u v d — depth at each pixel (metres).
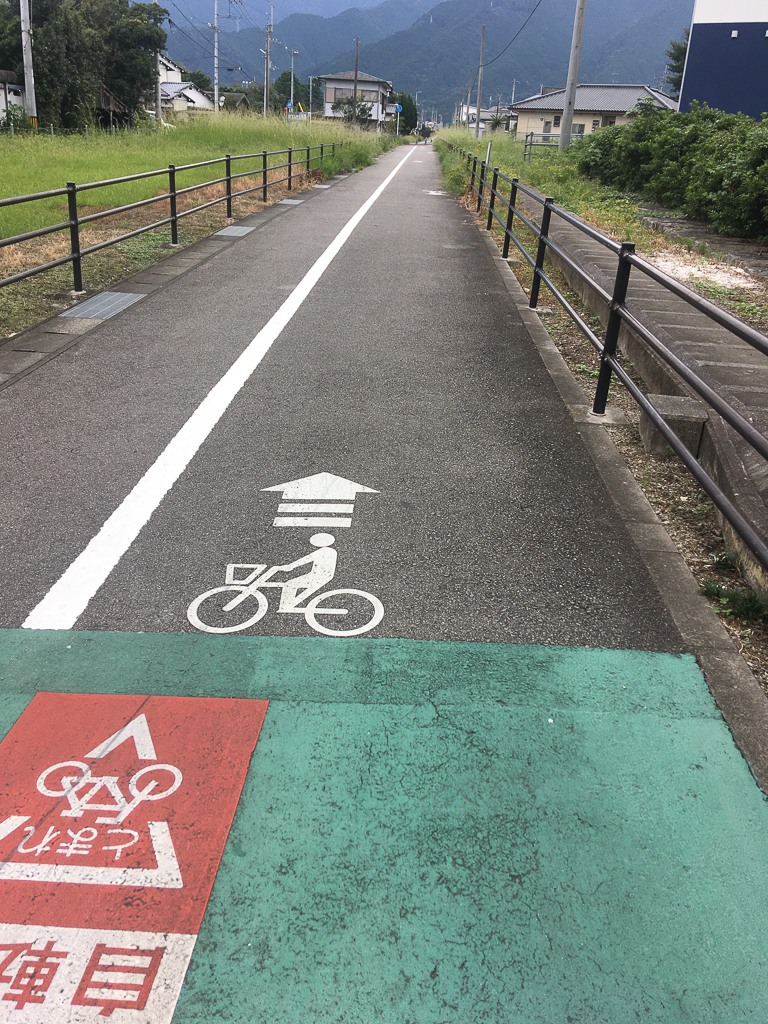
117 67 51.34
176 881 1.80
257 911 1.74
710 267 9.00
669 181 14.67
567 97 26.61
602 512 3.70
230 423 4.67
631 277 8.02
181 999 1.57
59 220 11.02
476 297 8.46
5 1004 1.55
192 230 11.68
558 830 1.96
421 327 7.13
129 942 1.67
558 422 4.89
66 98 45.00
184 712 2.31
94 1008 1.55
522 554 3.29
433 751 2.19
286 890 1.79
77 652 2.57
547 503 3.78
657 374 5.15
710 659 2.65
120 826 1.93
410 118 120.62
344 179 22.84
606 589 3.05
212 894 1.77
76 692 2.38
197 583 3.00
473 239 12.44
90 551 3.21
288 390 5.31
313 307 7.65
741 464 3.62
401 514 3.61
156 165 16.89
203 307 7.46
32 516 3.48
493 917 1.74
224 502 3.67
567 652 2.65
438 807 2.01
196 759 2.14
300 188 18.56
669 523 3.63
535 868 1.86
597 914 1.76
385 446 4.42
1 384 5.20
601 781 2.12
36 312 7.02
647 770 2.16
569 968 1.65
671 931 1.73
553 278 9.61
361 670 2.52
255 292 8.16
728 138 13.04
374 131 60.16
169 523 3.46
